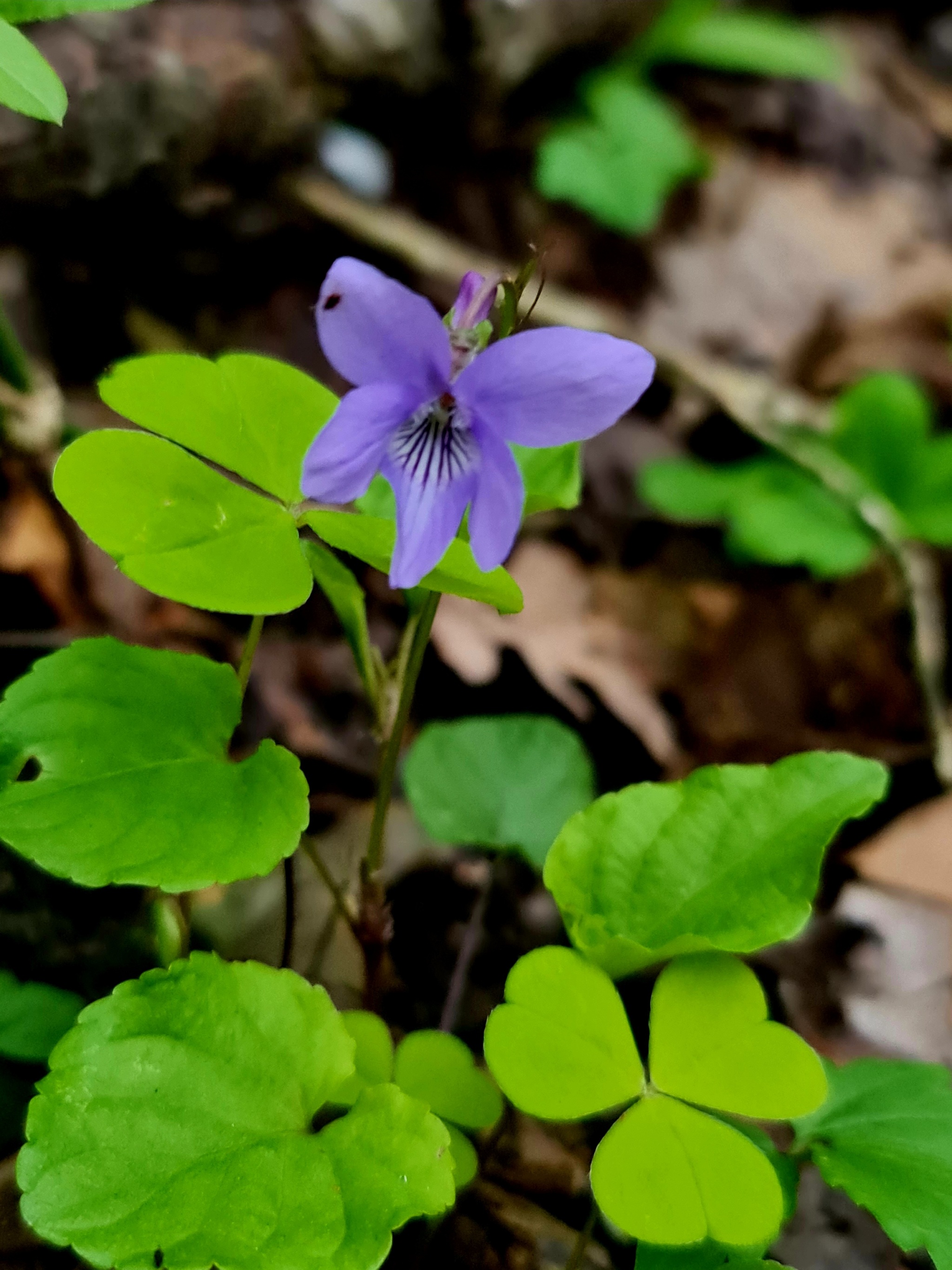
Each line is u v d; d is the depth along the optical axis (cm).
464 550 22
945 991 27
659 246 49
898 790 31
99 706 22
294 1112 21
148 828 21
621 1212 21
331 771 28
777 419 37
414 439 21
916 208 56
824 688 34
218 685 22
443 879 27
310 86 37
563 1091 21
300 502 22
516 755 26
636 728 31
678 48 52
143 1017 21
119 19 32
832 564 34
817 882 22
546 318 38
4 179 30
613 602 34
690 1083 22
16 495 28
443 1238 23
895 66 68
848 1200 24
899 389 38
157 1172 21
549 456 24
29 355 30
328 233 39
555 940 26
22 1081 23
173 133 32
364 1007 24
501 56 43
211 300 36
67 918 24
